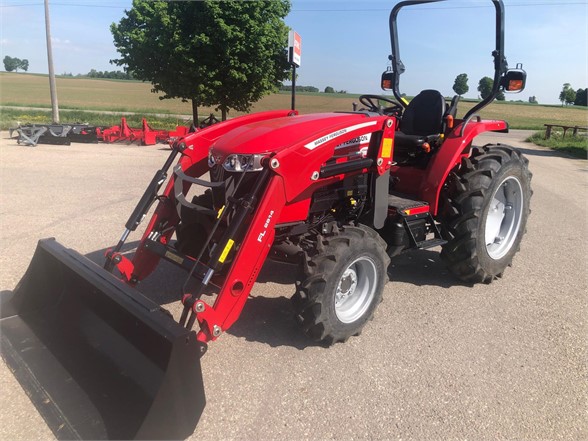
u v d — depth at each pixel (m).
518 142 21.36
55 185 7.72
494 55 4.11
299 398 2.73
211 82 15.40
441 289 4.27
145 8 15.04
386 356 3.18
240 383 2.85
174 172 3.56
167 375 2.21
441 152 4.12
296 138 3.13
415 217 3.90
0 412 2.50
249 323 3.55
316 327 3.09
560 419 2.62
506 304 4.00
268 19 16.28
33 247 4.85
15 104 37.06
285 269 4.62
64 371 2.71
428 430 2.51
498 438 2.47
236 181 3.13
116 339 2.76
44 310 3.27
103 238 5.20
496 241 4.54
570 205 7.80
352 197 3.69
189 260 3.07
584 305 4.02
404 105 5.09
